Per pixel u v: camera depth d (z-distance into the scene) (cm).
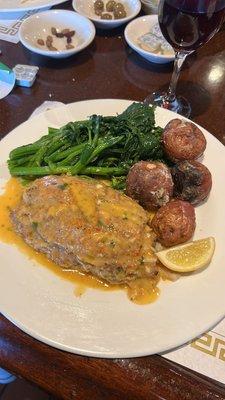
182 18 36
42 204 33
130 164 38
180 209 33
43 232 32
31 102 45
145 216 33
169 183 35
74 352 27
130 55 52
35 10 56
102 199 33
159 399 27
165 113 42
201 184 35
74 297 30
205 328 28
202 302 30
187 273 31
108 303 30
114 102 42
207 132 40
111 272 31
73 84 48
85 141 39
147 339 28
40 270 31
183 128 37
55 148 38
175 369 28
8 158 38
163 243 33
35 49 48
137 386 27
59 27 53
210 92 48
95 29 53
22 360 28
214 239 33
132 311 29
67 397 27
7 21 55
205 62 52
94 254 30
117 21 53
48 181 34
